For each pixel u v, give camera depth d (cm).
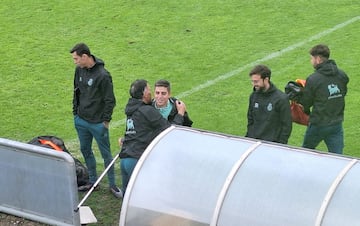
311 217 653
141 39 1483
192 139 750
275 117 852
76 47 909
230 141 743
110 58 1403
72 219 827
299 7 1609
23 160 837
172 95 1255
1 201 878
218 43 1453
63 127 1162
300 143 1087
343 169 677
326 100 914
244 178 693
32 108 1230
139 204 723
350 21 1532
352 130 1120
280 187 677
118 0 1672
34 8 1641
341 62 1353
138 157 839
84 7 1638
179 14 1590
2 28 1549
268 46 1434
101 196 951
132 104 848
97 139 942
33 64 1391
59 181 820
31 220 876
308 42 1444
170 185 718
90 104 930
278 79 1300
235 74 1324
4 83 1321
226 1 1652
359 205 645
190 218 699
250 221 674
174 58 1397
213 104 1221
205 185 704
